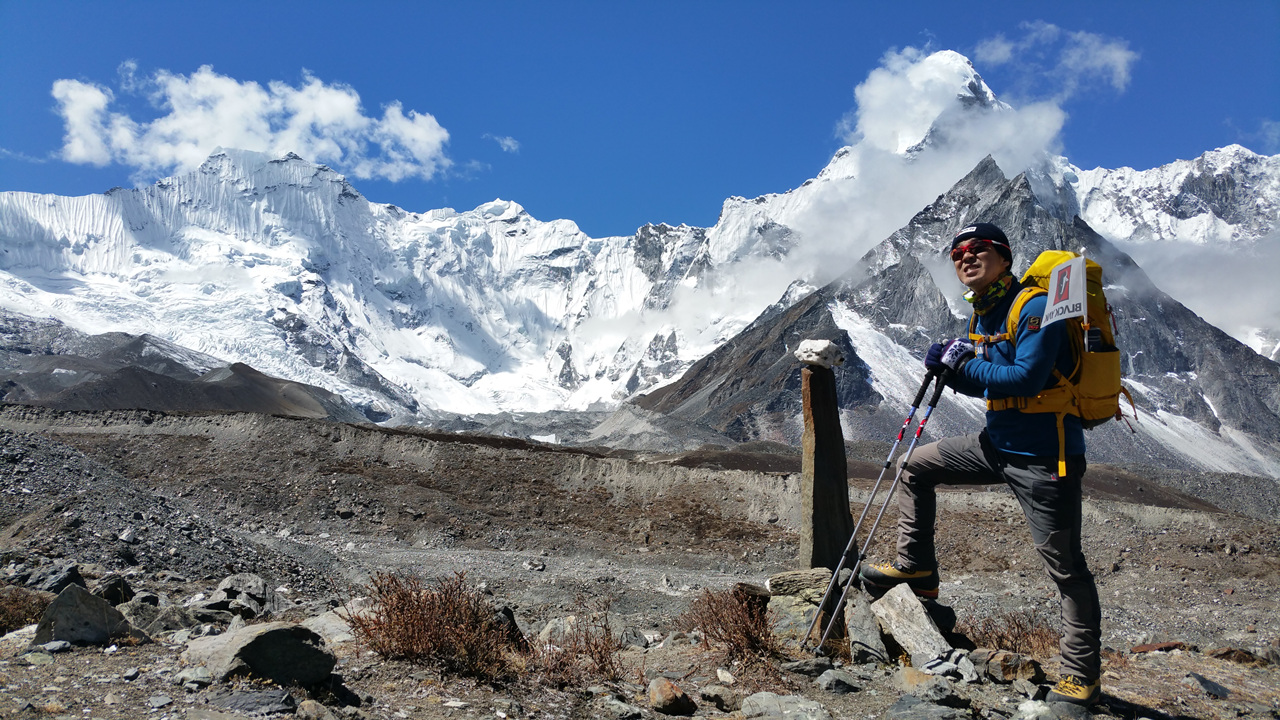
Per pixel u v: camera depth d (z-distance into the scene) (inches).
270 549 820.6
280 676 208.8
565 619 424.5
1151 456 6505.9
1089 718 226.4
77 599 242.2
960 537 1457.9
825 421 307.9
